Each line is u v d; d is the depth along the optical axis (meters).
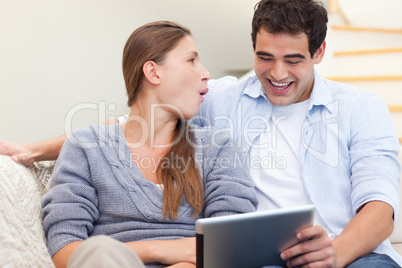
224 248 1.12
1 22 3.62
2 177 1.37
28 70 3.74
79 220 1.40
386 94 3.23
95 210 1.44
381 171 1.48
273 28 1.51
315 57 1.62
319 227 1.21
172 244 1.35
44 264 1.32
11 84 3.69
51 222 1.39
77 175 1.44
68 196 1.41
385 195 1.43
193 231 1.44
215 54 4.67
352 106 1.59
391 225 1.42
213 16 4.39
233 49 4.62
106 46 4.07
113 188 1.43
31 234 1.34
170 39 1.49
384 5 3.74
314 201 1.56
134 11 4.20
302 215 1.18
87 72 3.99
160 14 4.33
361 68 3.46
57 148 1.65
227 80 1.82
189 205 1.46
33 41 3.75
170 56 1.48
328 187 1.56
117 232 1.44
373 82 3.26
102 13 4.02
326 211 1.55
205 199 1.47
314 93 1.62
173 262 1.33
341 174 1.56
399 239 1.72
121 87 4.18
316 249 1.21
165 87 1.48
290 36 1.50
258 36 1.56
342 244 1.33
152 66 1.47
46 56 3.80
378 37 3.65
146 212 1.42
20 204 1.38
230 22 4.42
